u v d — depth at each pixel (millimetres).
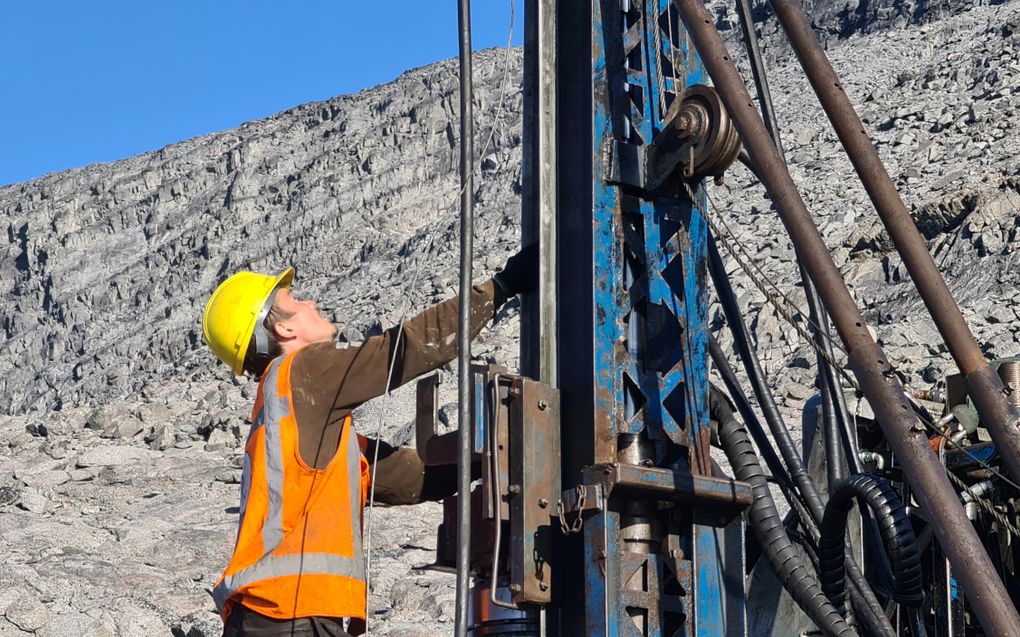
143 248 106875
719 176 4547
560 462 4430
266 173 103188
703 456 4508
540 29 4684
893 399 3504
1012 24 61469
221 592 4094
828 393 5410
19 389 97875
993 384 3645
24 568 8414
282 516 4094
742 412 5352
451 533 4773
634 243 4547
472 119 4160
